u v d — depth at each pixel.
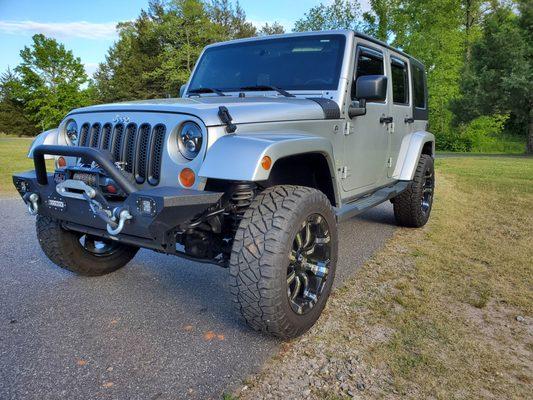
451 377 2.33
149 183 2.55
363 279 3.70
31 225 5.47
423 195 5.41
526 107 24.88
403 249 4.55
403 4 24.61
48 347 2.60
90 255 3.57
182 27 33.09
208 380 2.30
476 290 3.46
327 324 2.90
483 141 33.28
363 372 2.37
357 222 5.74
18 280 3.63
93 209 2.48
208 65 4.15
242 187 2.59
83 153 2.39
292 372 2.37
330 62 3.57
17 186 2.94
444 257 4.25
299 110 2.99
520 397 2.18
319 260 2.83
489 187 8.63
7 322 2.90
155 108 2.58
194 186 2.41
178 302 3.24
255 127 2.63
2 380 2.27
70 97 38.91
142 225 2.29
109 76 50.69
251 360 2.48
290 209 2.45
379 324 2.90
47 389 2.21
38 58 37.62
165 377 2.32
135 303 3.22
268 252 2.36
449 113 31.47
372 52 4.05
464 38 28.50
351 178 3.78
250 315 2.45
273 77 3.71
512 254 4.33
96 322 2.92
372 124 4.05
